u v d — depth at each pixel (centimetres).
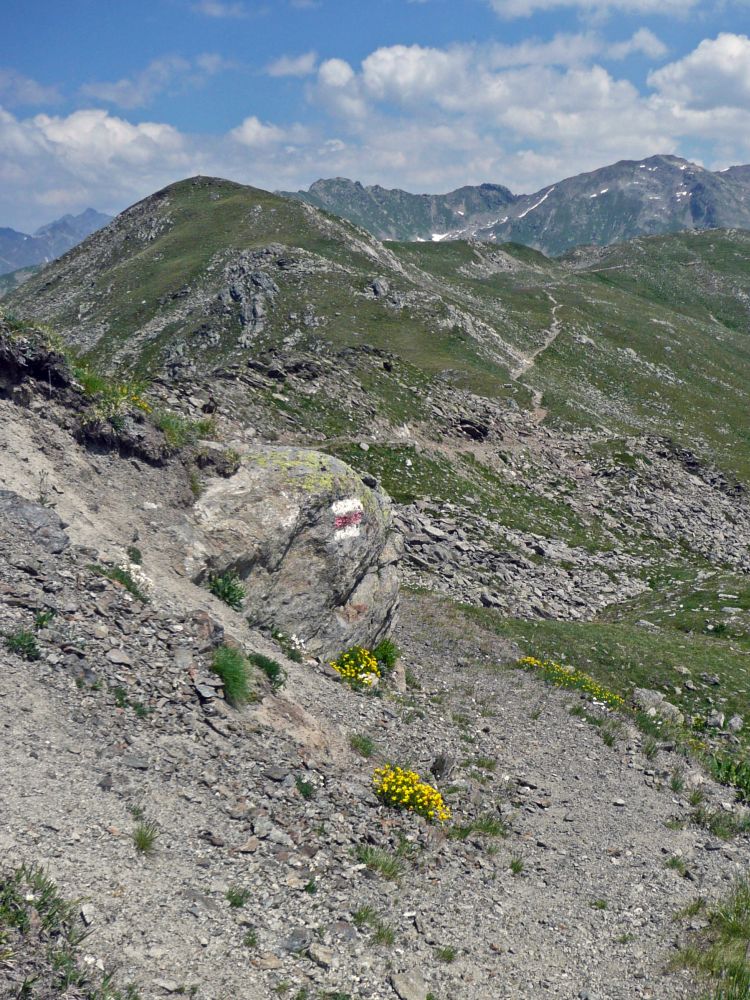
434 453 5512
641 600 4241
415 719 1745
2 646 1077
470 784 1484
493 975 926
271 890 923
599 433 9956
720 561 5756
